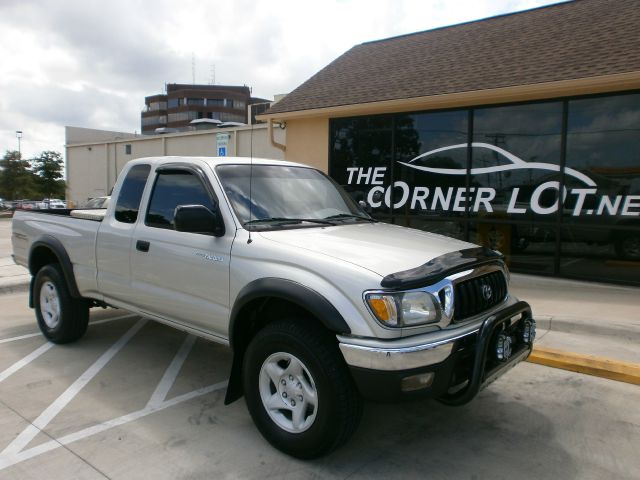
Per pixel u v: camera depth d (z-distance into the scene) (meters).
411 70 10.48
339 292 3.00
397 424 3.78
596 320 5.80
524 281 8.09
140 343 5.57
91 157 29.42
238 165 4.20
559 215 8.22
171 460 3.23
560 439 3.58
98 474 3.07
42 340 5.66
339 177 10.80
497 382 4.57
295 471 3.13
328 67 12.72
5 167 44.16
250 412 3.45
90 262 4.86
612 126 7.68
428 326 2.98
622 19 9.10
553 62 8.37
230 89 109.19
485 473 3.15
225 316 3.62
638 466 3.25
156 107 111.81
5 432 3.57
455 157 9.24
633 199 7.59
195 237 3.85
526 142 8.48
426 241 3.82
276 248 3.37
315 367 3.03
